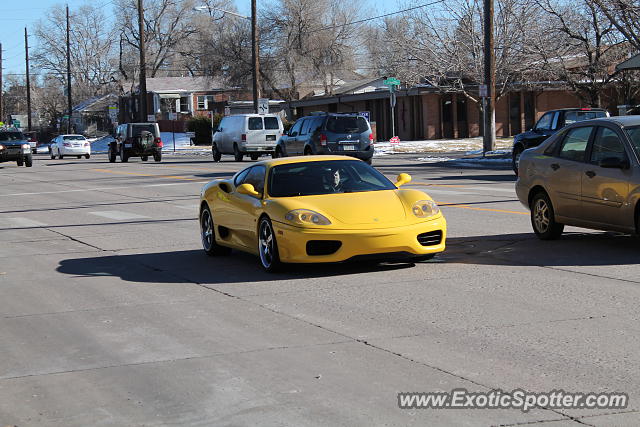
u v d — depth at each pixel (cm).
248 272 1005
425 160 3412
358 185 1019
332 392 541
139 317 788
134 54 10375
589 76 4350
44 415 523
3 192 2497
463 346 638
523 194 1185
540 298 795
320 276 955
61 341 710
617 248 1062
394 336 676
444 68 5022
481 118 5231
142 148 4219
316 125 2862
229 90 7838
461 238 1203
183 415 511
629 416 481
